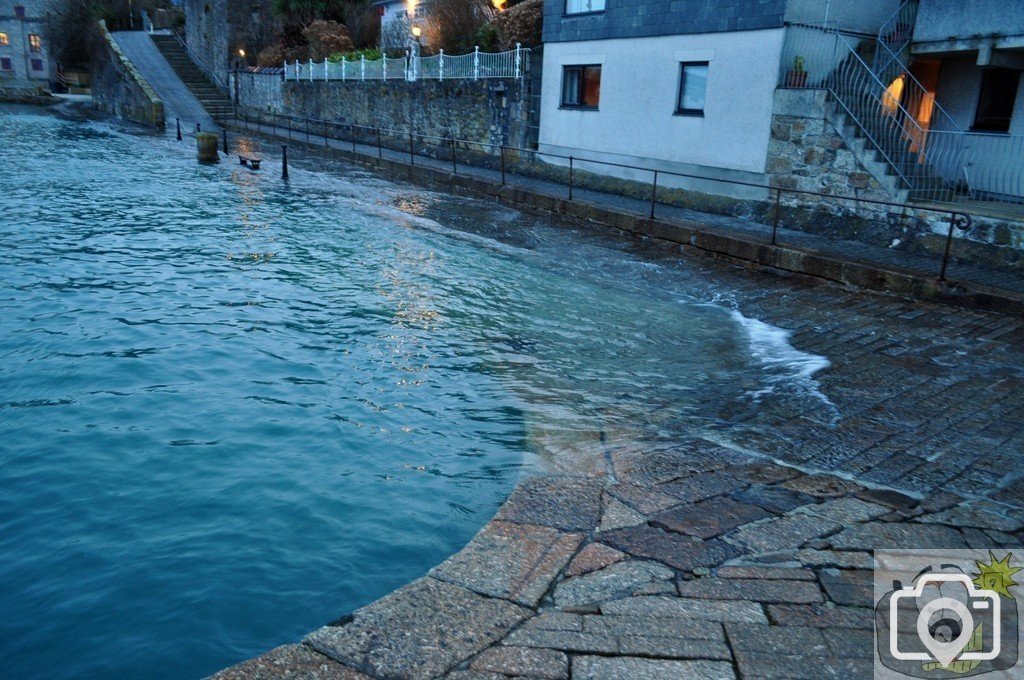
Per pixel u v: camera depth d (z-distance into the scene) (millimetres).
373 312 10898
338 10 43594
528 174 22188
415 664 3410
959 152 14234
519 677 3322
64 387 8148
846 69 14891
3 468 6383
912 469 5656
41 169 26297
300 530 5484
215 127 41938
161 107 42125
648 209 16438
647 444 6281
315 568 5047
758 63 15102
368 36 40219
